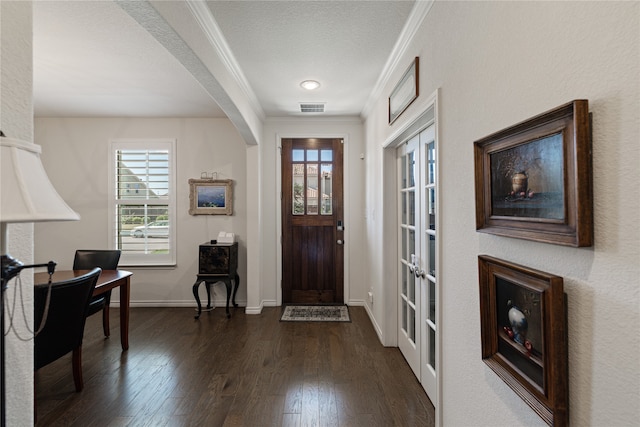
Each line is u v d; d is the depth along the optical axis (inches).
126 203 165.5
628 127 25.1
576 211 28.6
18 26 29.2
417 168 92.4
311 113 154.3
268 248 163.6
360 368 99.0
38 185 24.5
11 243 29.5
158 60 102.1
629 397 25.4
